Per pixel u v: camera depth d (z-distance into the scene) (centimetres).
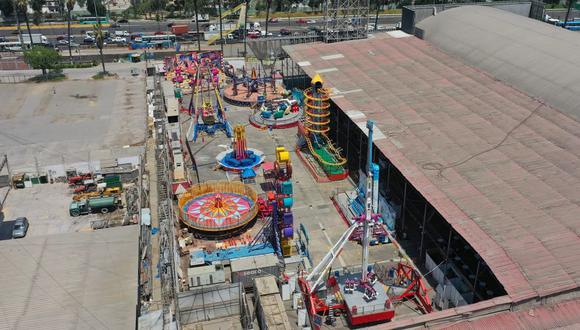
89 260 5509
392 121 7638
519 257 4784
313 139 9019
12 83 13638
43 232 7019
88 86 13438
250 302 5603
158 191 7756
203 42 17400
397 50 10719
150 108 11562
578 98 7306
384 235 6556
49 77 14150
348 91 8888
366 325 5225
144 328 4881
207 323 5244
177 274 5809
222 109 10194
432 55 10175
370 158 4978
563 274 4569
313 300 5338
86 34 18488
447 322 4284
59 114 11531
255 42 14050
